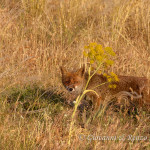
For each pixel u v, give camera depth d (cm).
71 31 1555
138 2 1641
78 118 939
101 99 1047
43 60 1296
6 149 729
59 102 1064
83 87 1052
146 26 1548
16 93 1074
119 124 884
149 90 972
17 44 1378
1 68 1188
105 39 1481
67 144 752
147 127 883
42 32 1498
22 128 819
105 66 796
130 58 1313
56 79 1205
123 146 757
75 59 1355
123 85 1013
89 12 1697
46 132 809
